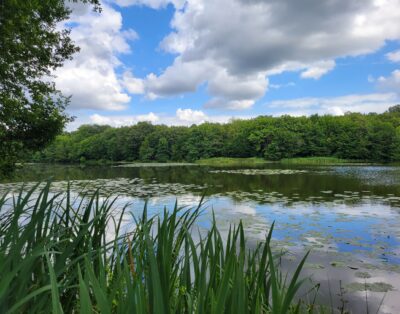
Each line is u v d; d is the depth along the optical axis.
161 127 77.00
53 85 7.57
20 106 6.80
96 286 0.69
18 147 7.09
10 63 6.22
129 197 12.16
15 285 0.94
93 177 23.00
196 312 0.83
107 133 73.88
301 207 9.93
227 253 1.18
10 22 5.09
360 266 4.88
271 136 61.47
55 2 6.32
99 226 1.58
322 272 4.61
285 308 0.81
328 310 3.42
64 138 74.38
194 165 46.41
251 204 10.51
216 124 77.81
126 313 0.77
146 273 1.01
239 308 0.78
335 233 6.84
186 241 1.27
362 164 43.06
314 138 59.91
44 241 0.98
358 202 10.76
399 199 11.29
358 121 61.28
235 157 66.00
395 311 3.52
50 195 8.20
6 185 14.33
